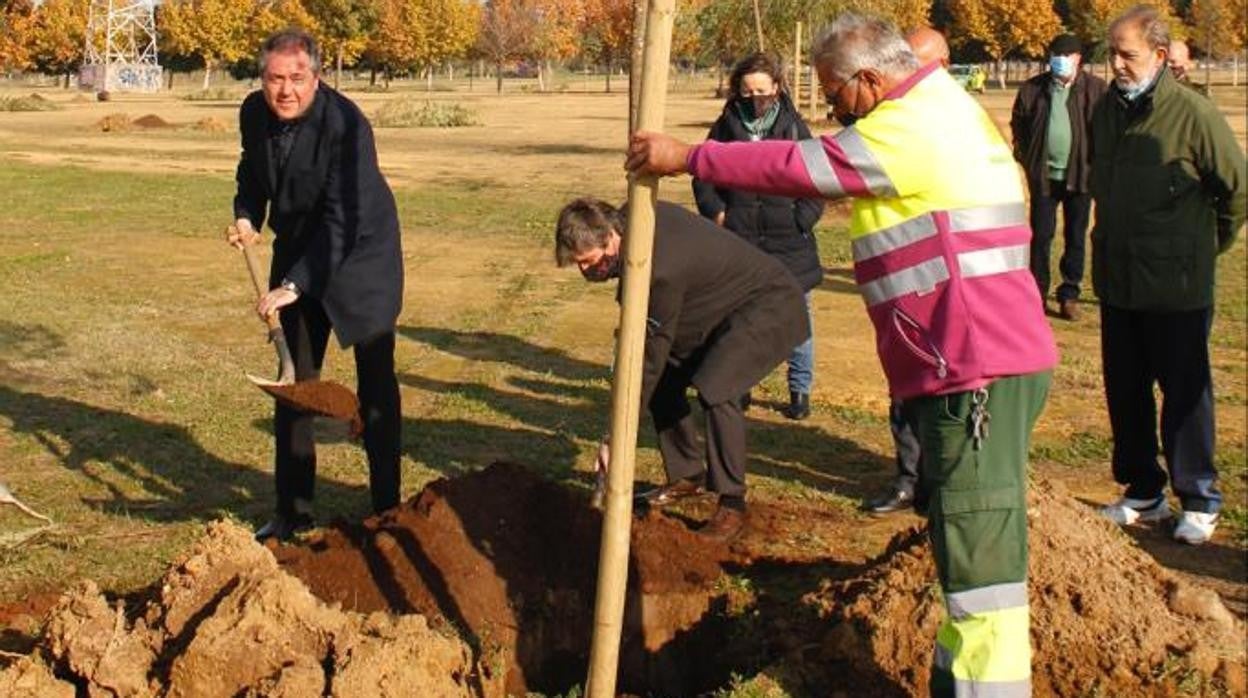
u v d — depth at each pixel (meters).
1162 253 6.51
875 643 4.62
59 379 9.63
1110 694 4.48
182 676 4.06
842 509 7.08
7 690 4.00
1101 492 7.71
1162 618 4.70
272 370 10.17
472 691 4.44
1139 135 6.54
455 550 5.35
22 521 6.66
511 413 9.02
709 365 5.96
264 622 4.13
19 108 56.31
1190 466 6.73
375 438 6.32
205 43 84.62
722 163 3.77
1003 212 3.87
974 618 3.94
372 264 6.11
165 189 23.80
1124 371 6.87
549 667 5.23
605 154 32.97
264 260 15.96
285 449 6.36
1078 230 12.53
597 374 10.31
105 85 83.19
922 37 5.51
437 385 9.85
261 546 4.49
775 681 4.61
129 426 8.44
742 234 7.92
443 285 14.45
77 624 4.20
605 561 3.88
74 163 28.48
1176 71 7.59
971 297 3.82
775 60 7.55
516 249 17.25
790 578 5.80
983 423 3.86
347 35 86.88
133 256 15.98
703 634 5.40
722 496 6.18
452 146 35.47
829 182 3.79
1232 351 11.55
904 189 3.80
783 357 6.10
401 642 4.19
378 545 5.35
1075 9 72.75
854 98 3.96
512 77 124.50
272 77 5.87
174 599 4.30
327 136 6.01
